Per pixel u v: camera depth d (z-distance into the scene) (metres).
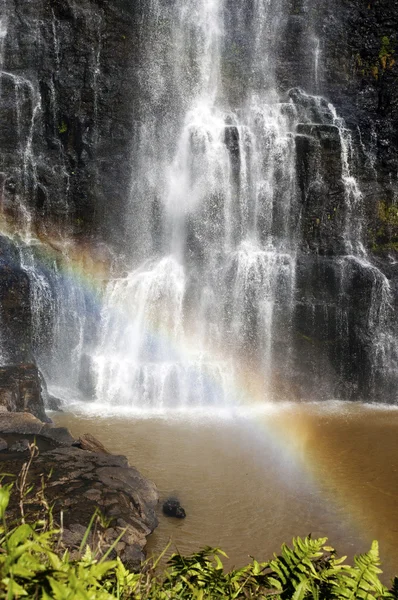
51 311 16.45
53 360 16.36
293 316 16.84
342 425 13.29
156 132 19.56
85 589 1.84
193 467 9.78
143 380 15.09
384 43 20.84
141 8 19.89
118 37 19.53
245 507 8.05
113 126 19.25
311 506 8.20
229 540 6.98
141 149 19.34
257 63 21.39
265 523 7.55
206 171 18.84
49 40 19.33
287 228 18.31
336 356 16.75
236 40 21.55
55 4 19.36
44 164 18.98
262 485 8.99
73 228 18.72
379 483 9.30
